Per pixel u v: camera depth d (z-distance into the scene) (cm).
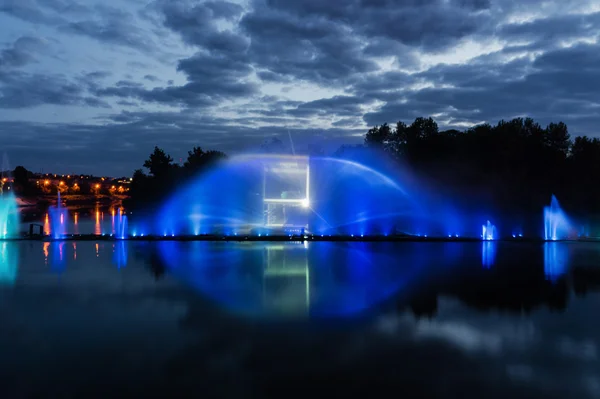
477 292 1402
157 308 1165
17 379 690
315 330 973
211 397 630
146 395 634
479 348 857
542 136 4828
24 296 1309
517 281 1605
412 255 2497
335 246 3061
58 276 1681
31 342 871
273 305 1209
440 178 4569
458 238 3691
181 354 807
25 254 2458
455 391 657
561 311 1156
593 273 1797
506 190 4488
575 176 4841
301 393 645
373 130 5156
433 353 827
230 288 1452
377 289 1443
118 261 2142
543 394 649
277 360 781
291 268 1936
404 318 1080
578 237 4322
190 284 1520
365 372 729
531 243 3506
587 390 665
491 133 4691
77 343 866
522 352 835
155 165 5059
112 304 1205
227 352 820
